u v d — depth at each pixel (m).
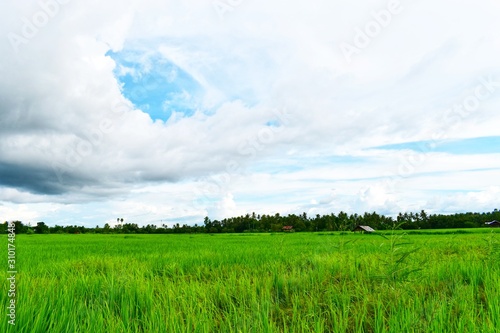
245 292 6.08
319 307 5.26
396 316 4.56
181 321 4.71
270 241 26.17
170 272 9.13
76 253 15.79
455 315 4.81
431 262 8.67
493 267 7.43
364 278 7.22
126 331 4.32
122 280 6.46
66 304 4.99
